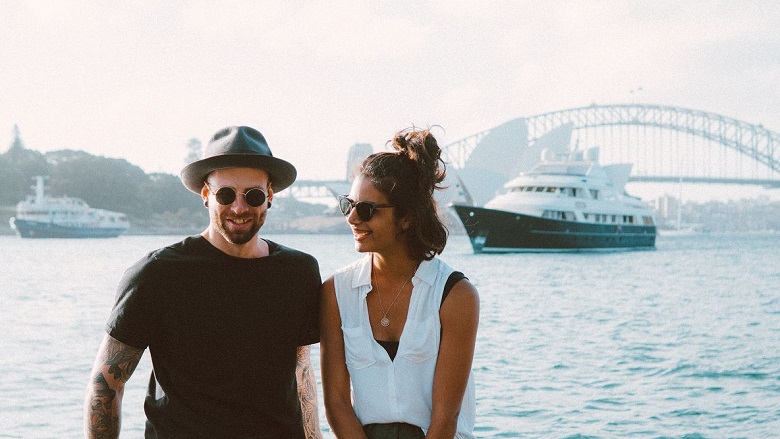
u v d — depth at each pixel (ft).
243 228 9.76
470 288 9.88
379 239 9.77
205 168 9.79
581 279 116.47
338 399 10.12
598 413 31.37
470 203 248.11
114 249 274.57
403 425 9.76
